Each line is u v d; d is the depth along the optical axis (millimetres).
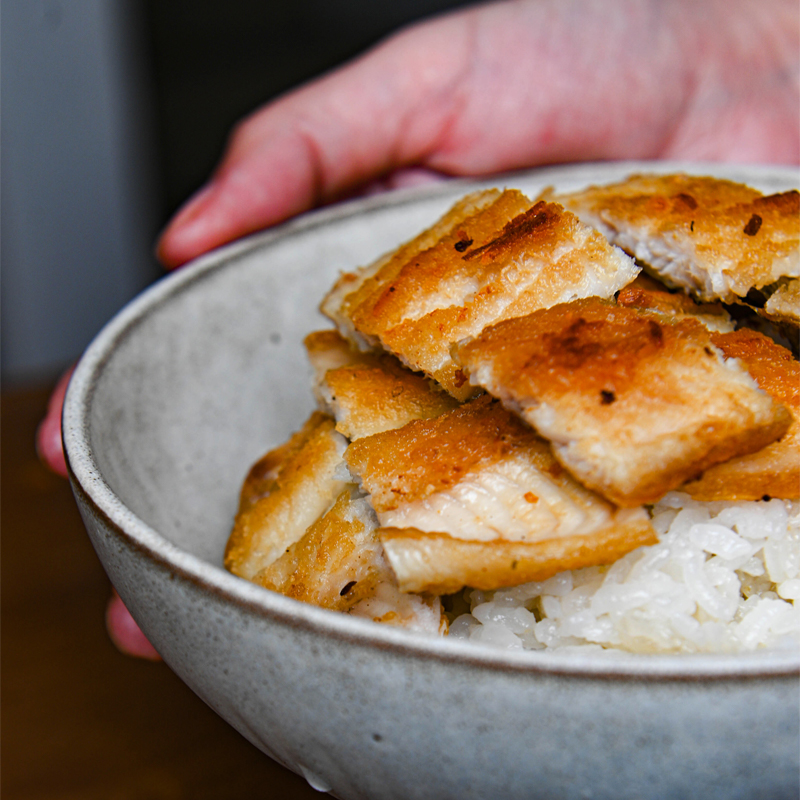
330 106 361
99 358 253
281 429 293
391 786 206
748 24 444
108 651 299
